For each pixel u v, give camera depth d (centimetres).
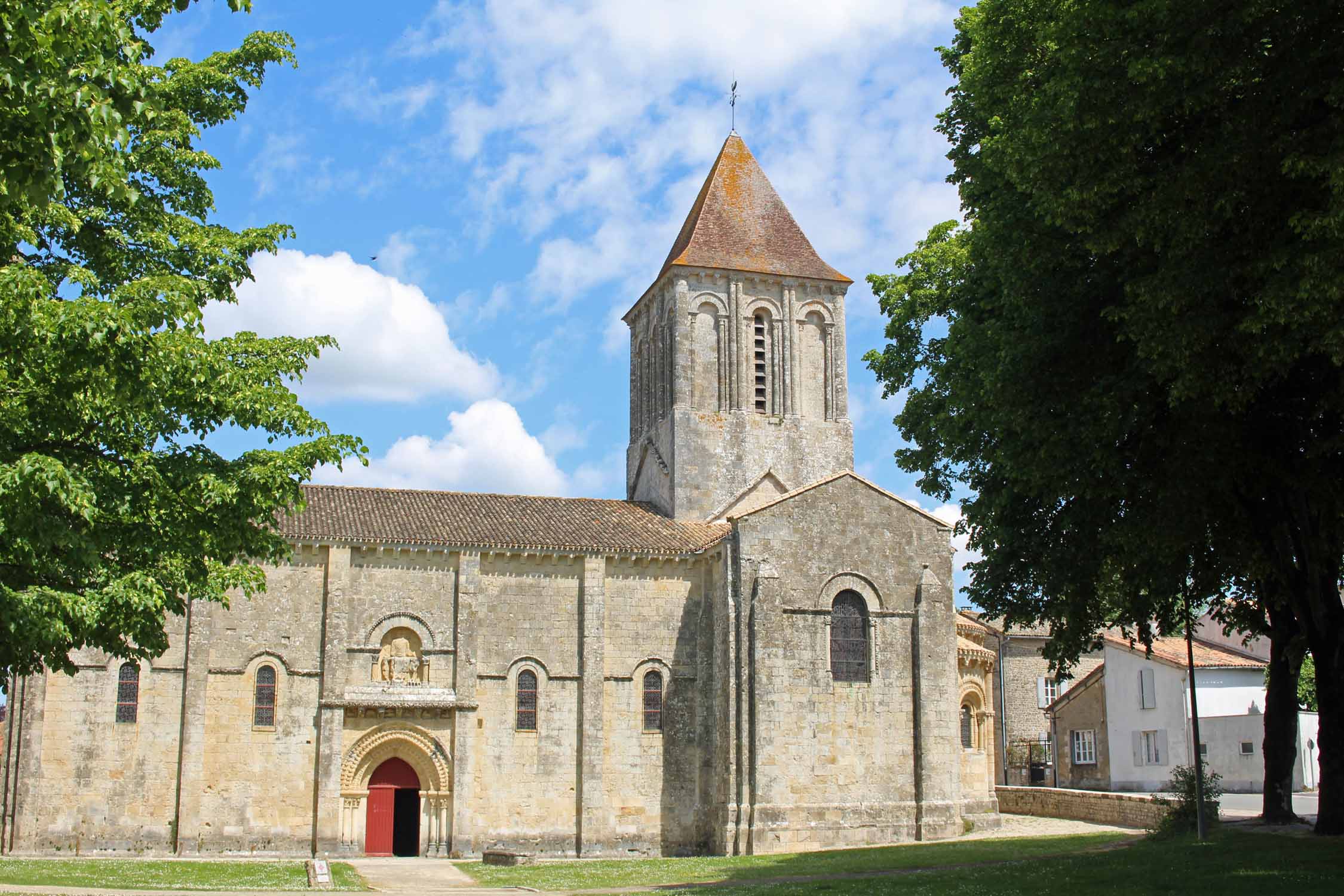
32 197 1634
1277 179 2212
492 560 4941
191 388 2239
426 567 4859
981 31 3006
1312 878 2472
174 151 2500
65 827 4334
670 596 5131
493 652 4875
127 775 4416
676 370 5866
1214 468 2538
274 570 4694
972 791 5412
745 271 6022
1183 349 2250
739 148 6469
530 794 4800
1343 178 1988
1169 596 3281
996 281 3017
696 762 5000
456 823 4641
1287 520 2848
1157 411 2620
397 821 4753
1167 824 3766
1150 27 2261
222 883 3416
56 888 2994
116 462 2256
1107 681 6575
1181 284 2242
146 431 2280
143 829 4394
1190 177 2217
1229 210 2198
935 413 3878
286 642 4647
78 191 2367
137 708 4472
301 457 2366
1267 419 2614
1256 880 2495
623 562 5094
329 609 4669
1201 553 2978
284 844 4509
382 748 4697
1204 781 3747
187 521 2280
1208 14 2180
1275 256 2136
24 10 1492
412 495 5319
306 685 4641
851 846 4803
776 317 6084
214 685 4553
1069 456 2664
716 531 5478
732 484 5816
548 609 4972
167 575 2312
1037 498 3228
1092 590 3206
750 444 5894
